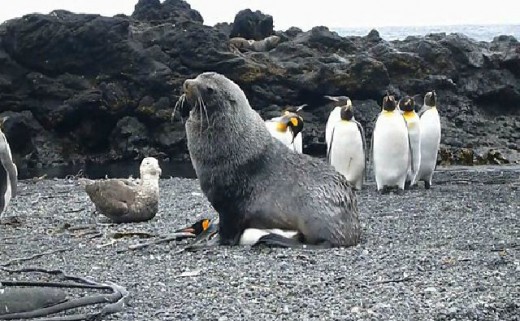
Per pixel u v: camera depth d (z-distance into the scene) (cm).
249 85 3064
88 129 3022
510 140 3047
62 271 819
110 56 3006
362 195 1561
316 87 3062
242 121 900
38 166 2912
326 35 3312
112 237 1052
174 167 2786
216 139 895
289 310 656
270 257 865
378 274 788
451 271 801
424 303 674
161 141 3003
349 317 635
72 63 3006
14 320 629
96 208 1216
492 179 1998
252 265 830
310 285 740
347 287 734
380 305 667
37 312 641
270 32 3659
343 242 923
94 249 970
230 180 904
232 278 777
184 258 885
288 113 1608
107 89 2991
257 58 3136
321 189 916
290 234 910
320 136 2998
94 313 639
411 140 1642
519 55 3269
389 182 1608
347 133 1597
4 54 2980
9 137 2900
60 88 2988
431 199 1486
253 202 910
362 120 3025
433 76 3209
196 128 903
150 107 3008
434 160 1716
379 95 3127
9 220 1223
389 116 1577
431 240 1028
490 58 3266
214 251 905
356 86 3081
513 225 1159
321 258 855
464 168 2461
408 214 1284
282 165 920
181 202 1477
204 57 3034
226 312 651
